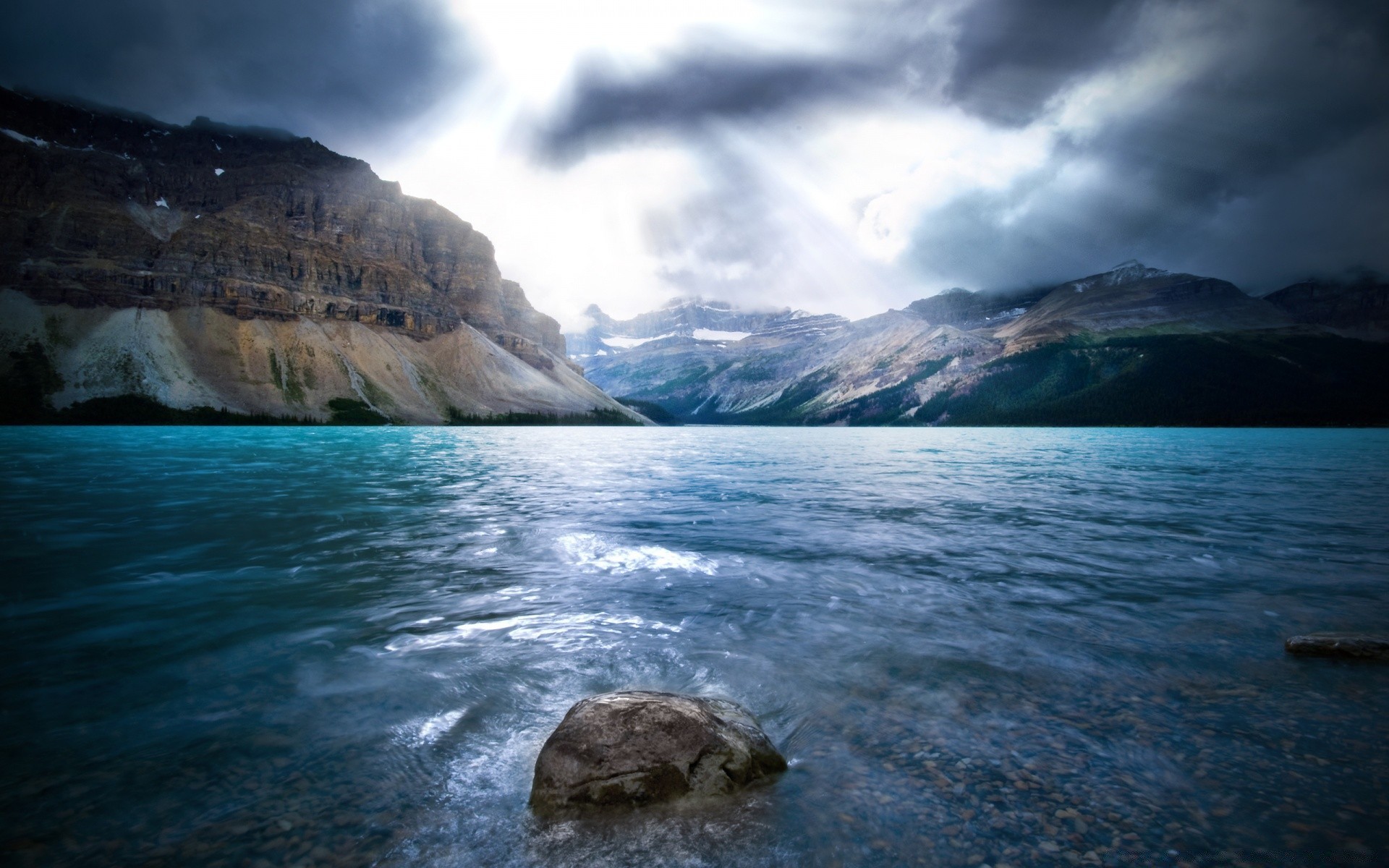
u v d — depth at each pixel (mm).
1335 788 4441
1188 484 29281
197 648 7473
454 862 3766
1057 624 8461
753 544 14273
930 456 57250
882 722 5637
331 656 7234
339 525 16797
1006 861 3732
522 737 5402
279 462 41938
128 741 5160
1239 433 153500
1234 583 10742
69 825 4012
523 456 55438
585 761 4574
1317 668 6816
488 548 13719
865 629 8312
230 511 19359
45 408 190375
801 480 31781
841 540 14867
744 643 7742
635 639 7883
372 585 10508
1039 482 30203
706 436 143625
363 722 5602
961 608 9266
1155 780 4609
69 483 27297
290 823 4082
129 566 11883
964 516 18828
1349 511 19766
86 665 6879
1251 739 5199
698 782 4527
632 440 111750
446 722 5637
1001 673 6742
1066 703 5973
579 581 10875
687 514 19094
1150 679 6547
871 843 3945
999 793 4457
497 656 7277
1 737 5195
